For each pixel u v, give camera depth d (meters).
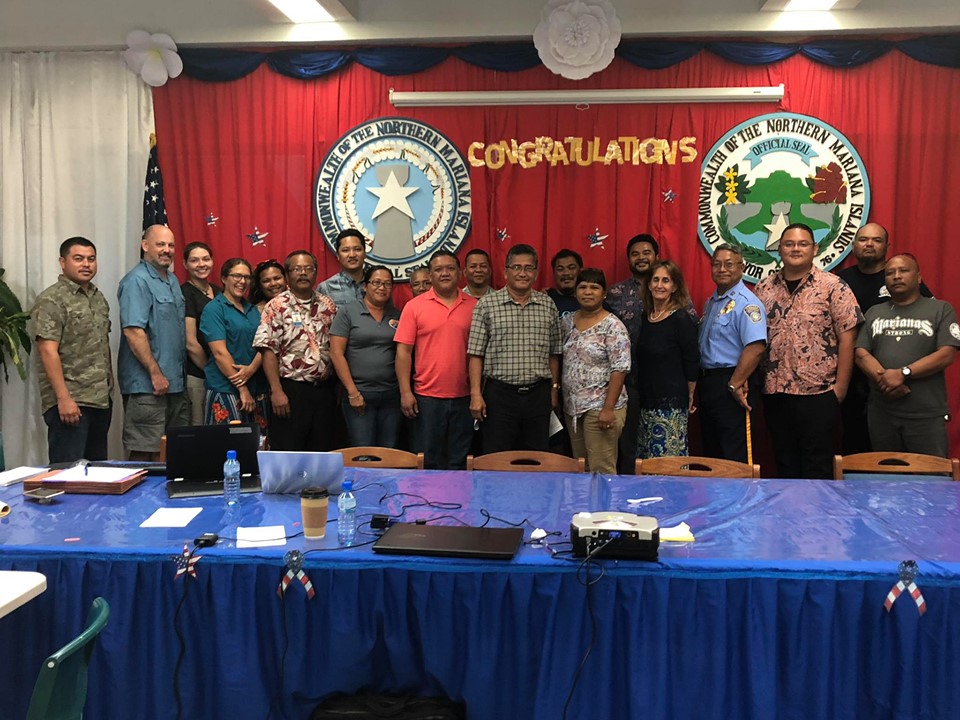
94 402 3.79
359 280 4.08
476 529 1.98
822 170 4.18
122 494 2.41
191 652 1.86
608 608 1.76
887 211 4.16
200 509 2.23
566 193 4.28
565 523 2.11
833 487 2.51
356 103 4.35
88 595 1.86
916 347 3.55
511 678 1.81
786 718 1.78
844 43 4.13
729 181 4.22
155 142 4.40
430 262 3.95
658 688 1.75
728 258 3.77
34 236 4.47
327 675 1.83
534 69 4.27
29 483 2.42
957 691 1.73
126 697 1.86
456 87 4.31
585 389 3.53
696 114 4.21
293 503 2.31
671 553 1.83
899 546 1.89
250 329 3.89
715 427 3.79
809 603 1.75
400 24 4.24
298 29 4.29
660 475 2.72
